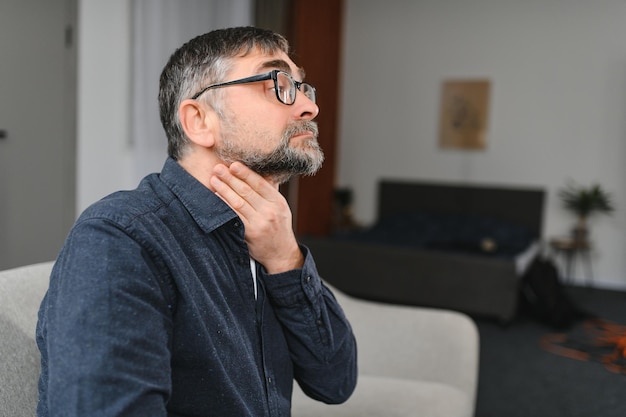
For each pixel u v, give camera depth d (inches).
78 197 112.7
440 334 65.3
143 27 122.7
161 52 127.1
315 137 37.4
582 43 201.6
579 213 201.3
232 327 34.1
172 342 30.8
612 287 202.4
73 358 25.3
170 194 34.8
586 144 203.6
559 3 203.5
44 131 105.3
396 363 64.7
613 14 197.0
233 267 36.1
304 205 205.2
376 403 54.3
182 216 34.2
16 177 101.0
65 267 28.1
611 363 122.0
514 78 211.6
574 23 202.1
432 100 224.7
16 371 35.6
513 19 210.2
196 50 36.3
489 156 217.6
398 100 230.1
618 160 199.9
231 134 35.2
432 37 222.5
